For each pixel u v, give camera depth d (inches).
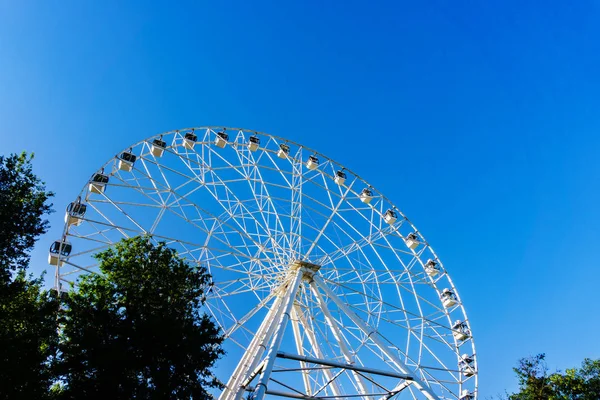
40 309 933.8
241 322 1369.3
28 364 843.4
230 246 1434.5
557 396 1384.1
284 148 1729.8
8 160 946.1
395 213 1765.5
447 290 1696.6
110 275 970.1
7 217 887.7
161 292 961.5
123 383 788.6
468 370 1574.8
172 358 834.8
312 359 957.2
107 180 1418.6
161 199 1390.3
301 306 1465.3
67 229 1332.4
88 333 824.9
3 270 887.7
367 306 1519.4
